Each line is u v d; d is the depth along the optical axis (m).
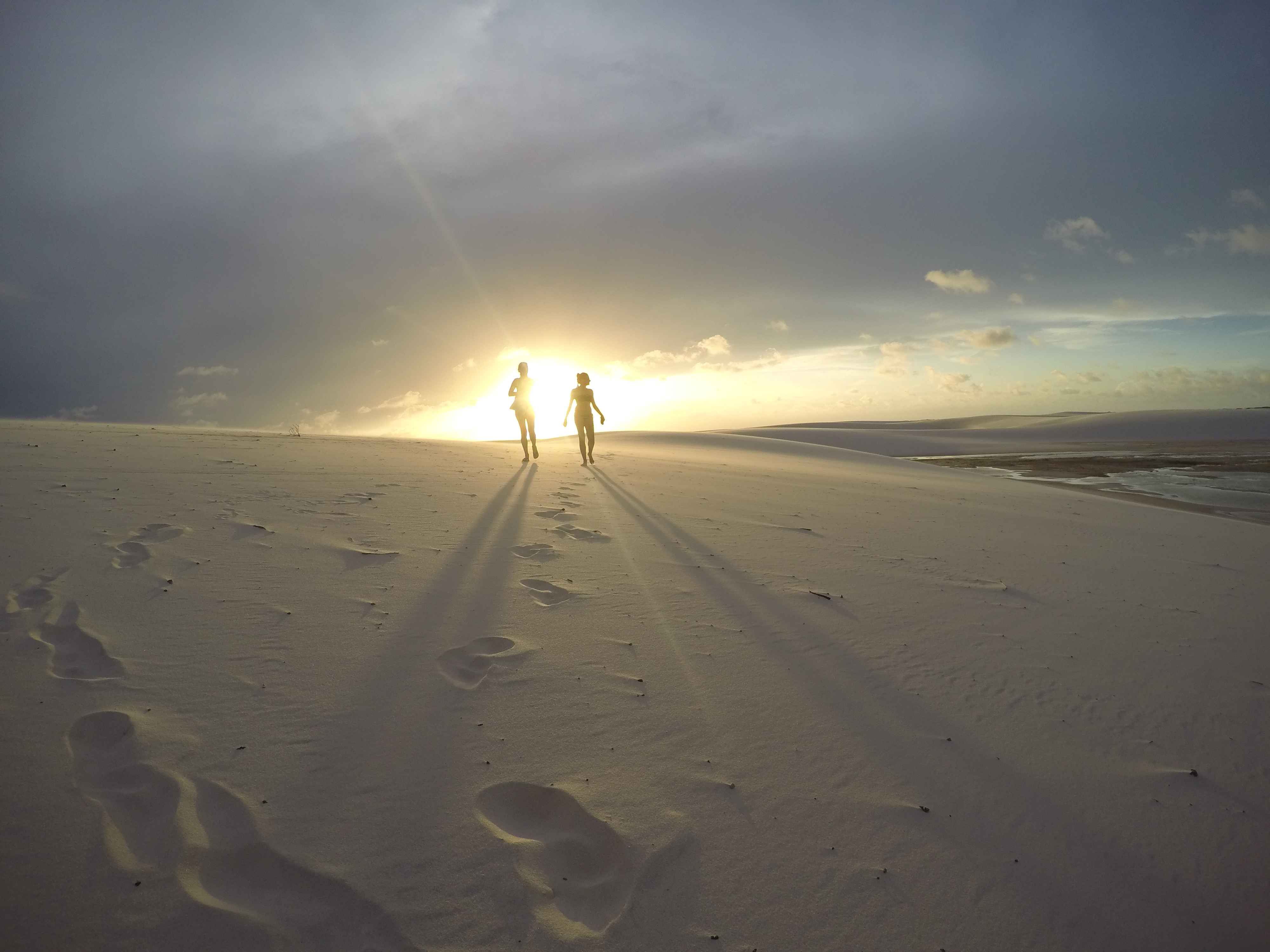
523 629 3.86
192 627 3.41
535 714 2.98
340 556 4.77
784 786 2.63
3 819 2.04
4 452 7.29
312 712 2.79
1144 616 5.14
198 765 2.38
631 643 3.83
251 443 10.67
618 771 2.63
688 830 2.34
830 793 2.62
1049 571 6.40
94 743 2.45
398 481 8.05
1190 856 2.44
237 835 2.09
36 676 2.82
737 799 2.53
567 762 2.66
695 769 2.69
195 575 4.11
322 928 1.82
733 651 3.85
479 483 8.58
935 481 16.23
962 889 2.19
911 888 2.18
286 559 4.58
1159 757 3.08
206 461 8.06
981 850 2.38
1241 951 2.06
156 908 1.82
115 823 2.09
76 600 3.55
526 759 2.65
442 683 3.16
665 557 5.68
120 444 8.87
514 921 1.91
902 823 2.48
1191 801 2.77
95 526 4.80
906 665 3.87
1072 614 5.04
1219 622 5.11
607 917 1.97
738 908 2.04
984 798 2.67
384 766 2.50
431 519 6.17
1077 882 2.27
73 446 8.30
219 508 5.69
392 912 1.89
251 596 3.89
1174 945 2.05
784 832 2.38
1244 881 2.34
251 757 2.46
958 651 4.12
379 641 3.51
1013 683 3.74
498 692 3.13
